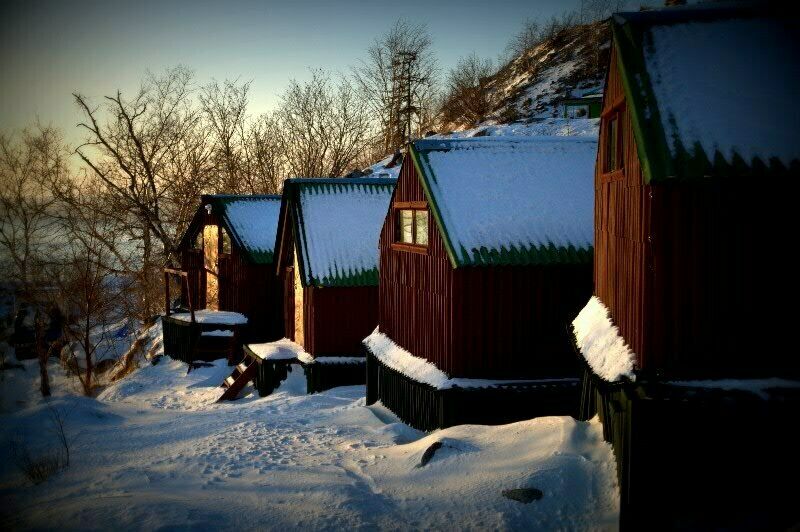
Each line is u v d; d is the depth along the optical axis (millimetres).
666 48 7535
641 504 6941
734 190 6891
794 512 6785
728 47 7508
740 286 6930
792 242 6895
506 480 8508
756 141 6812
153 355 29000
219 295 26453
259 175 45031
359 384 19031
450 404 12078
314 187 20219
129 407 18688
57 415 14766
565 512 7727
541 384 12211
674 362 6969
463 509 8078
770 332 6930
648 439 6941
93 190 34594
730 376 6941
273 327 24688
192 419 15852
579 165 13703
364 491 9180
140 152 35812
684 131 6922
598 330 8820
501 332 12297
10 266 31672
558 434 9422
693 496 6969
